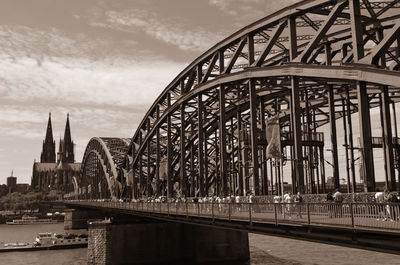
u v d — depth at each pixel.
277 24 40.34
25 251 93.62
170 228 67.88
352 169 38.44
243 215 29.95
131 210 61.31
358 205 19.59
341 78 30.50
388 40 27.11
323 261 62.53
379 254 66.81
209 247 67.62
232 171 57.94
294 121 35.12
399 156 41.62
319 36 33.47
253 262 65.25
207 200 45.88
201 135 53.53
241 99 54.50
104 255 64.75
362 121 28.53
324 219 21.94
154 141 88.38
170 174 64.38
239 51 45.50
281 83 45.00
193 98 56.84
